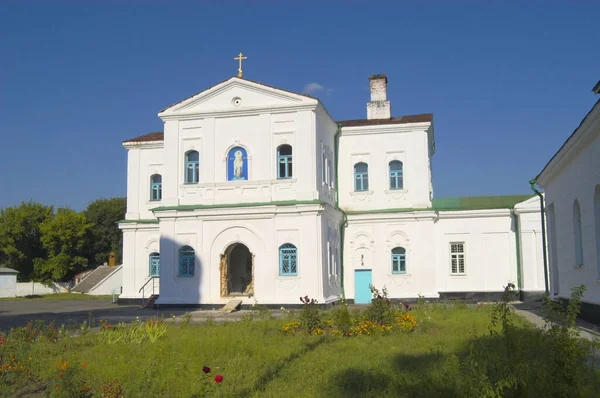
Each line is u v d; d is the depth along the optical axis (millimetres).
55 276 62469
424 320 21531
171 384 11797
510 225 37125
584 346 9281
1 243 63719
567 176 23703
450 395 9031
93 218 75688
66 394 10984
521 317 22547
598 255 19625
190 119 34438
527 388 8477
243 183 33188
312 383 11688
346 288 37312
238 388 11273
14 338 17625
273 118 33406
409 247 37000
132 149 41344
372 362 13648
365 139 38750
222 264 32812
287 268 31969
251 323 21766
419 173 37844
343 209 38344
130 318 28719
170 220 33562
